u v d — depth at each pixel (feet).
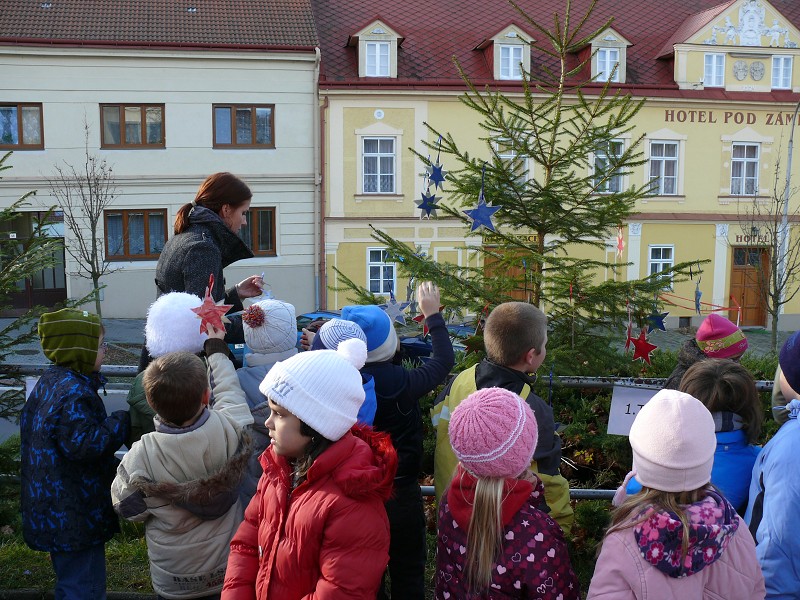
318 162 72.38
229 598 7.92
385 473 7.38
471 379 9.90
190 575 9.31
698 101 77.46
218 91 70.44
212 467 9.20
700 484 6.83
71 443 9.80
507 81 73.67
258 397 10.18
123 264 71.36
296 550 7.29
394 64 73.92
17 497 14.32
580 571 13.00
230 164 71.67
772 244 65.21
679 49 77.20
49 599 12.29
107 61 68.64
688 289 79.30
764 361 21.95
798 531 7.27
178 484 9.01
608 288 16.03
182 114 70.28
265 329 10.19
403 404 10.11
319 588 7.13
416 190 74.23
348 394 7.52
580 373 16.70
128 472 9.21
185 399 8.98
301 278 74.08
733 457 8.89
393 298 15.03
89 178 62.64
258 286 13.26
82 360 10.45
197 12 72.08
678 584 6.61
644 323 16.69
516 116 17.46
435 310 10.89
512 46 75.92
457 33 79.87
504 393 7.59
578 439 16.06
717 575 6.73
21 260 14.37
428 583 12.66
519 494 7.39
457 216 17.74
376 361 10.09
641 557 6.70
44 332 10.36
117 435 10.13
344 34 77.56
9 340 14.78
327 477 7.39
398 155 73.67
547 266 17.90
